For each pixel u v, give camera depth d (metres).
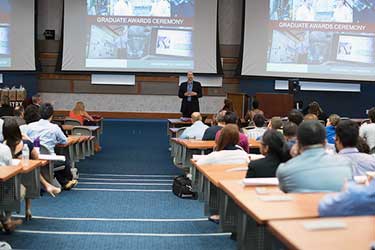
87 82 12.70
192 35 12.06
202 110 12.70
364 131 5.49
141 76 12.75
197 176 4.58
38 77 12.55
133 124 12.45
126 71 12.04
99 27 11.93
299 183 2.64
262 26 11.87
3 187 3.68
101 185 6.29
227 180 3.15
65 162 5.88
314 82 12.17
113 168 7.52
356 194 2.11
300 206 2.32
